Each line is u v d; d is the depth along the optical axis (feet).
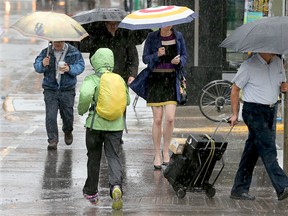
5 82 140.46
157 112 77.05
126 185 71.51
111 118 62.03
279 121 100.94
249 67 62.28
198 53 117.29
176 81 76.07
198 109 115.85
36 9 284.20
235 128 100.37
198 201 65.16
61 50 84.23
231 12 117.91
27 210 61.62
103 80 61.93
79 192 68.59
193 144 63.87
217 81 105.91
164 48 74.08
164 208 62.39
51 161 81.05
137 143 91.15
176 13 72.18
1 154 83.92
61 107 86.38
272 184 66.64
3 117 107.86
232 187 68.85
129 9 255.91
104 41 85.97
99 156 63.41
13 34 212.84
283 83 63.00
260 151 63.21
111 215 59.88
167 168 66.85
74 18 85.76
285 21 62.03
